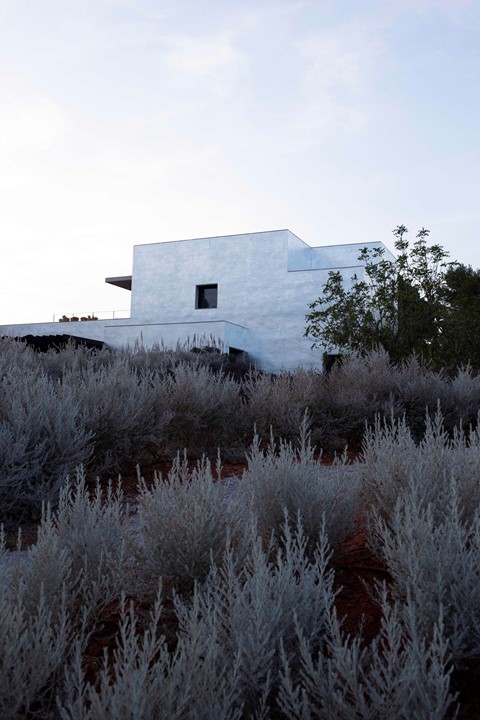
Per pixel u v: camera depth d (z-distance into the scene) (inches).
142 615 107.3
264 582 89.7
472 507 121.4
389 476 133.6
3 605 85.5
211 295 1262.3
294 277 1172.5
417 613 89.0
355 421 278.4
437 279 481.7
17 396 204.7
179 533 111.5
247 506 131.7
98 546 113.6
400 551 100.7
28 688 80.3
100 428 210.1
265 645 80.6
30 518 180.5
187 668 75.6
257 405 263.9
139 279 1306.6
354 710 72.6
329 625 88.0
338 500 132.3
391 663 74.4
